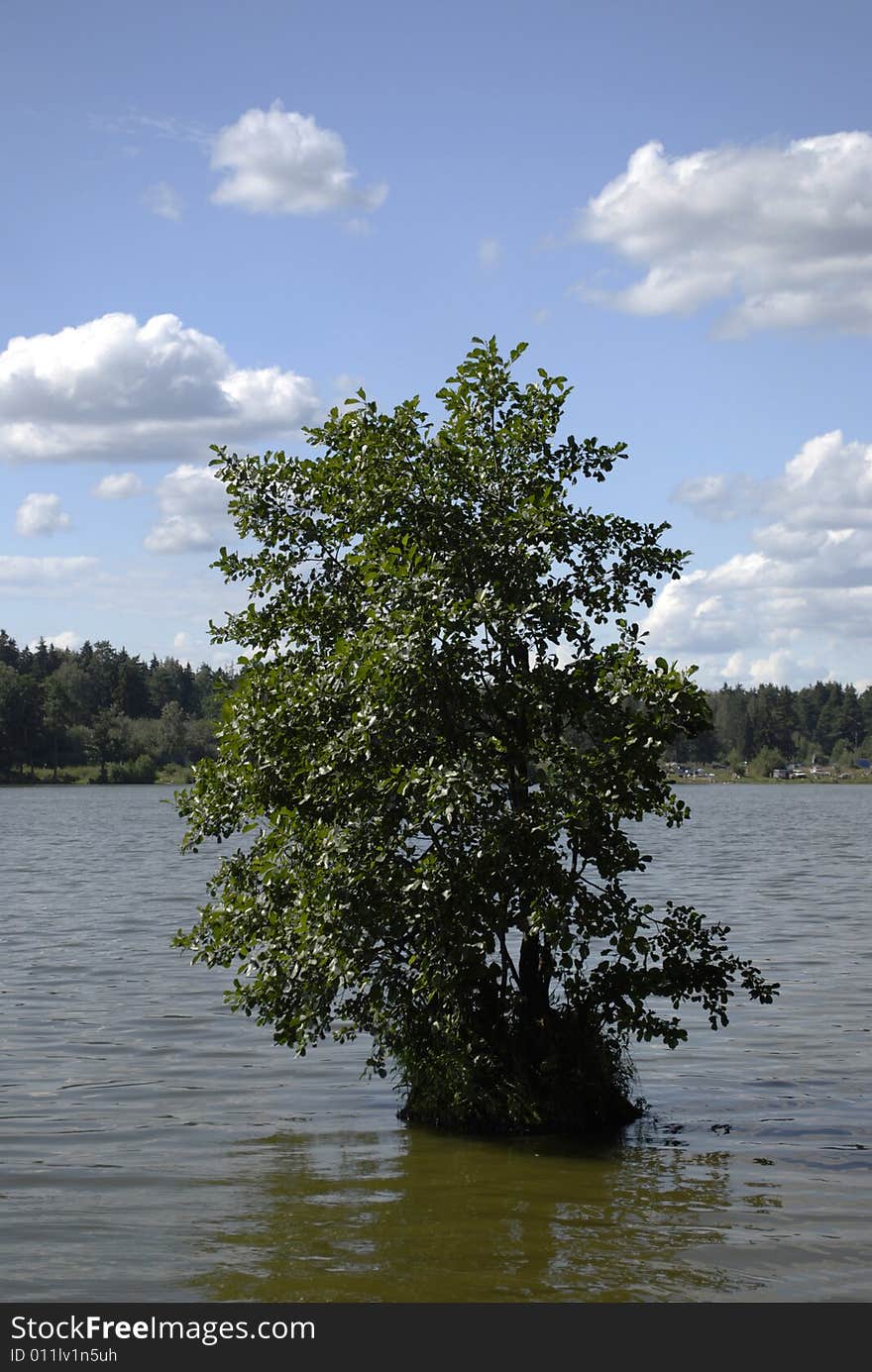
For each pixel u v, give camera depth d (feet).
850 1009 74.49
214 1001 76.84
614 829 48.34
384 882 48.24
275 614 54.60
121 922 117.60
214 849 236.63
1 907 131.34
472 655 48.19
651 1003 76.18
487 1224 38.93
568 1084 49.88
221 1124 50.75
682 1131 50.03
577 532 51.78
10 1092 55.62
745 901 133.80
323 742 49.57
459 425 51.98
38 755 654.12
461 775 46.01
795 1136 49.34
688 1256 36.50
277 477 54.08
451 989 46.75
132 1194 41.93
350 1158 46.21
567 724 50.47
